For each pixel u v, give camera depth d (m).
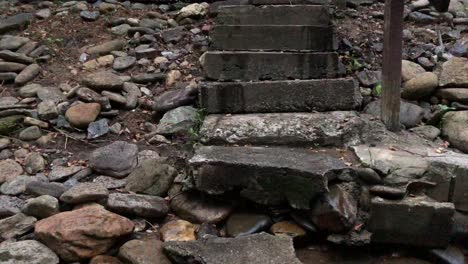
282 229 2.24
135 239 2.15
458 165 2.31
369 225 2.21
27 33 3.84
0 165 2.56
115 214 2.16
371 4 4.24
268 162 2.26
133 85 3.21
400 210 2.18
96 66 3.45
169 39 3.72
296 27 3.27
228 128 2.64
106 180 2.50
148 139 2.81
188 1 4.41
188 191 2.38
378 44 3.60
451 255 2.19
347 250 2.23
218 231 2.26
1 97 3.12
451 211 2.15
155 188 2.43
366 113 2.96
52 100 3.04
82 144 2.79
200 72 3.37
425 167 2.34
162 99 3.04
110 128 2.89
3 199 2.34
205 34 3.82
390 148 2.52
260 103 2.88
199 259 1.93
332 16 3.62
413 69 3.24
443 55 3.42
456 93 2.97
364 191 2.29
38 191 2.33
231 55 3.13
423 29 3.79
